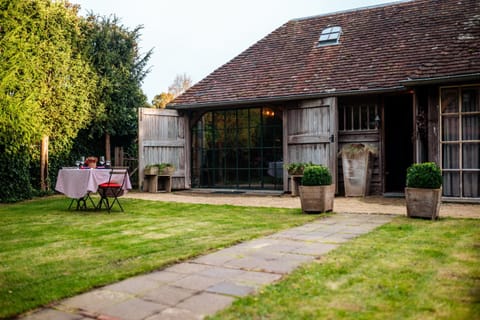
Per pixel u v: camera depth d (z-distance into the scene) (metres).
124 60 15.69
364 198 10.27
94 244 5.16
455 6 11.82
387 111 11.78
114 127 14.89
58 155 12.72
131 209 8.66
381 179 10.92
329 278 3.46
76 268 4.02
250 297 3.05
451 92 8.68
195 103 12.90
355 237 5.17
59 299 3.14
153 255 4.45
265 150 12.41
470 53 8.62
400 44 11.38
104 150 15.05
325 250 4.50
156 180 12.64
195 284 3.44
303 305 2.87
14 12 10.61
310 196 7.54
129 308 2.94
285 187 11.75
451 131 8.70
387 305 2.84
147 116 12.71
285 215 7.41
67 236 5.71
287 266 3.90
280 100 11.51
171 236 5.59
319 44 13.05
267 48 14.11
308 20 14.66
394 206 8.53
